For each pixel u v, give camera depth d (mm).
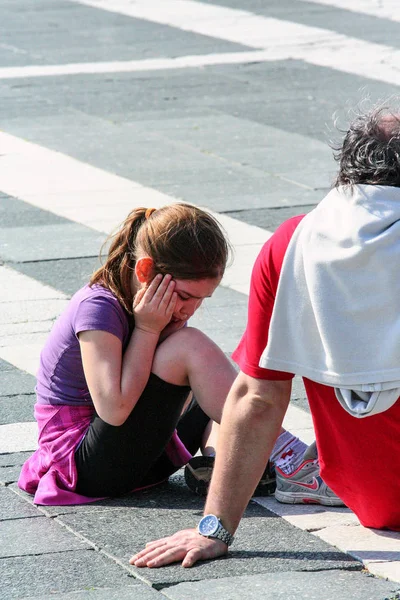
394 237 9031
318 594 8969
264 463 9875
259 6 56562
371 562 9641
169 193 25719
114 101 36281
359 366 9148
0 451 12742
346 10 55031
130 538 10281
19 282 19578
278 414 9820
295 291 9375
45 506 11164
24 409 14117
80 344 11070
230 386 10805
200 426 12086
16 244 21828
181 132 32062
